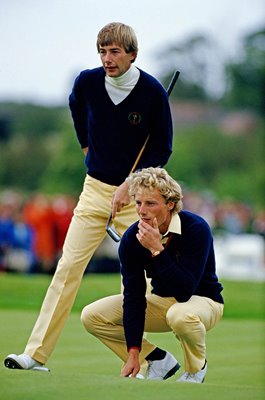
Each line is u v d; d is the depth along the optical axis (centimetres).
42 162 11738
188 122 13012
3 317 2056
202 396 1078
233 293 2797
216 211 5997
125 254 1297
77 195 8188
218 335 1894
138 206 1258
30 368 1409
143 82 1416
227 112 12888
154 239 1247
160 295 1341
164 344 1753
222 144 11200
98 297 2631
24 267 3928
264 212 7262
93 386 1116
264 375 1488
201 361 1289
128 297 1303
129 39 1385
